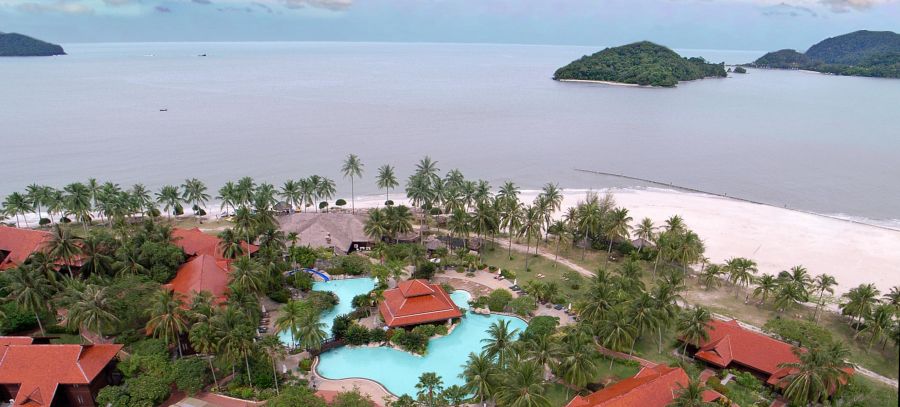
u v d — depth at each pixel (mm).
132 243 92000
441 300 86312
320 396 67312
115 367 69375
